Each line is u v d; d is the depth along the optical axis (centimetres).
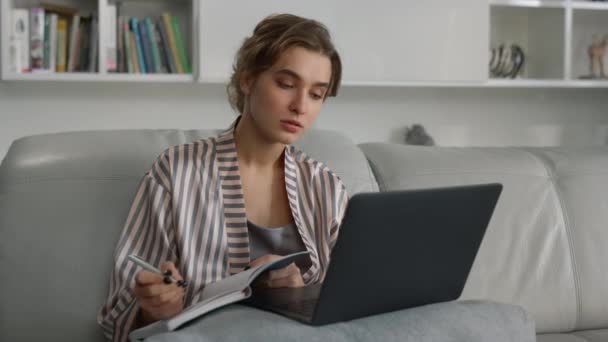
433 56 281
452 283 105
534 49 318
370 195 86
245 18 262
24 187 129
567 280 153
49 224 127
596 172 166
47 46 259
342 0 270
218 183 123
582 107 333
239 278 103
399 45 277
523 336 99
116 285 116
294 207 129
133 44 265
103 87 282
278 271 115
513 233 154
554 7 300
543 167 165
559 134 331
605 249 158
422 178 154
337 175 147
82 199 130
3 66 252
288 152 132
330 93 128
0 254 125
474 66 286
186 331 88
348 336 88
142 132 145
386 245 91
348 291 90
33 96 276
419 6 278
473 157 162
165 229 119
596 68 314
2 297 123
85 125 281
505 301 148
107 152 136
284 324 88
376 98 308
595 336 151
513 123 325
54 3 271
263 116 120
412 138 302
